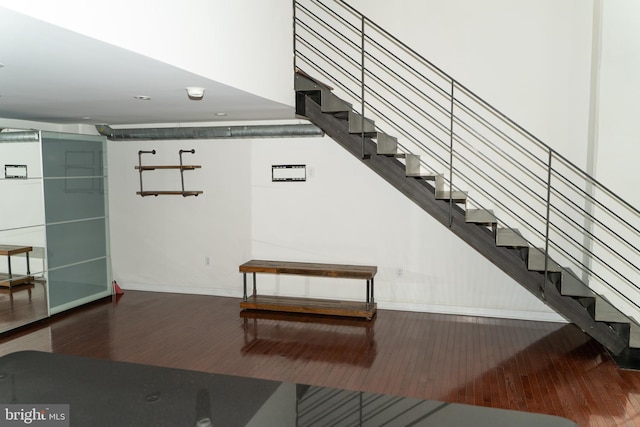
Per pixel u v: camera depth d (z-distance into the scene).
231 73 3.57
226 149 6.20
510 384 3.78
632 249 4.62
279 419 1.30
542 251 4.66
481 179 5.36
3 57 2.70
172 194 6.42
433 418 1.33
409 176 4.58
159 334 4.99
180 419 1.30
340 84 5.45
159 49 2.77
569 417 3.28
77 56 2.67
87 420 1.30
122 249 6.75
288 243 6.07
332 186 5.86
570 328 5.12
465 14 5.30
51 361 1.73
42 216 5.48
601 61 4.54
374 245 5.79
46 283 5.54
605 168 4.60
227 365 4.18
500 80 5.25
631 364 4.11
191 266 6.51
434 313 5.68
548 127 5.14
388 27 5.52
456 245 5.57
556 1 5.04
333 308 5.48
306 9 5.42
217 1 3.37
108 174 6.66
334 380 3.88
